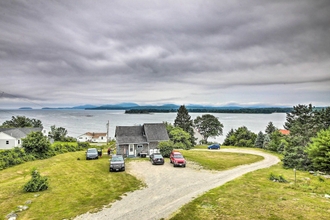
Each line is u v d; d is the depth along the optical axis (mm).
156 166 27781
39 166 27625
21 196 15797
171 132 49562
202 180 20750
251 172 24641
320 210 12969
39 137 34781
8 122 79938
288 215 12328
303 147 28047
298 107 57875
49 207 13789
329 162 23797
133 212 13062
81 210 13352
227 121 182750
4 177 22906
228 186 18438
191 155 37188
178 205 14109
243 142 60531
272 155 40312
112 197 15766
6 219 11992
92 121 168125
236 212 12844
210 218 12117
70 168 26000
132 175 22703
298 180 20578
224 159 34312
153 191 17234
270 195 15891
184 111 68188
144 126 39812
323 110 47625
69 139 66312
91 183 19594
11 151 31016
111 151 43406
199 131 83188
